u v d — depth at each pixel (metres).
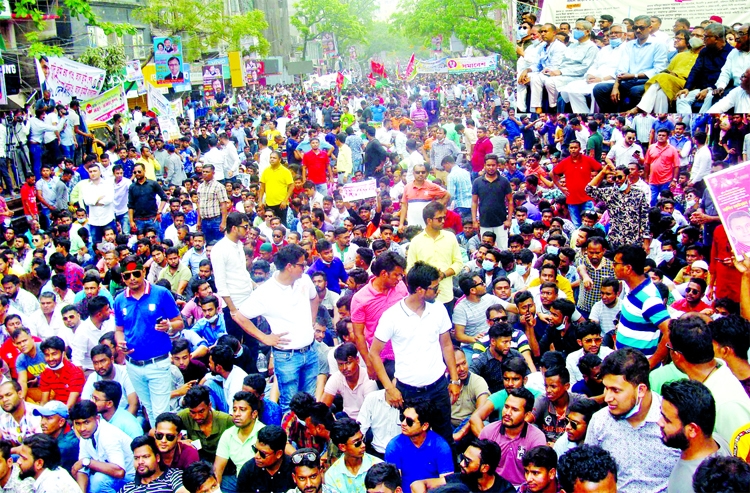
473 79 50.81
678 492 3.94
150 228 12.07
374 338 6.08
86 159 14.14
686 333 4.53
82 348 8.34
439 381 6.06
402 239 10.74
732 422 4.34
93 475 6.60
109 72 22.94
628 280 6.32
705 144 12.43
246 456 6.43
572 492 3.97
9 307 8.84
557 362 6.14
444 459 5.65
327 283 9.52
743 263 5.59
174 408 7.80
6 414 7.11
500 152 16.78
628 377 4.50
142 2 38.25
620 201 9.52
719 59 9.78
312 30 89.69
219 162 16.80
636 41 10.77
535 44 12.27
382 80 49.81
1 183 16.53
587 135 16.19
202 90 43.19
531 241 10.49
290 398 7.32
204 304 8.69
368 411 6.53
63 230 12.49
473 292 7.86
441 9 52.19
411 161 14.95
